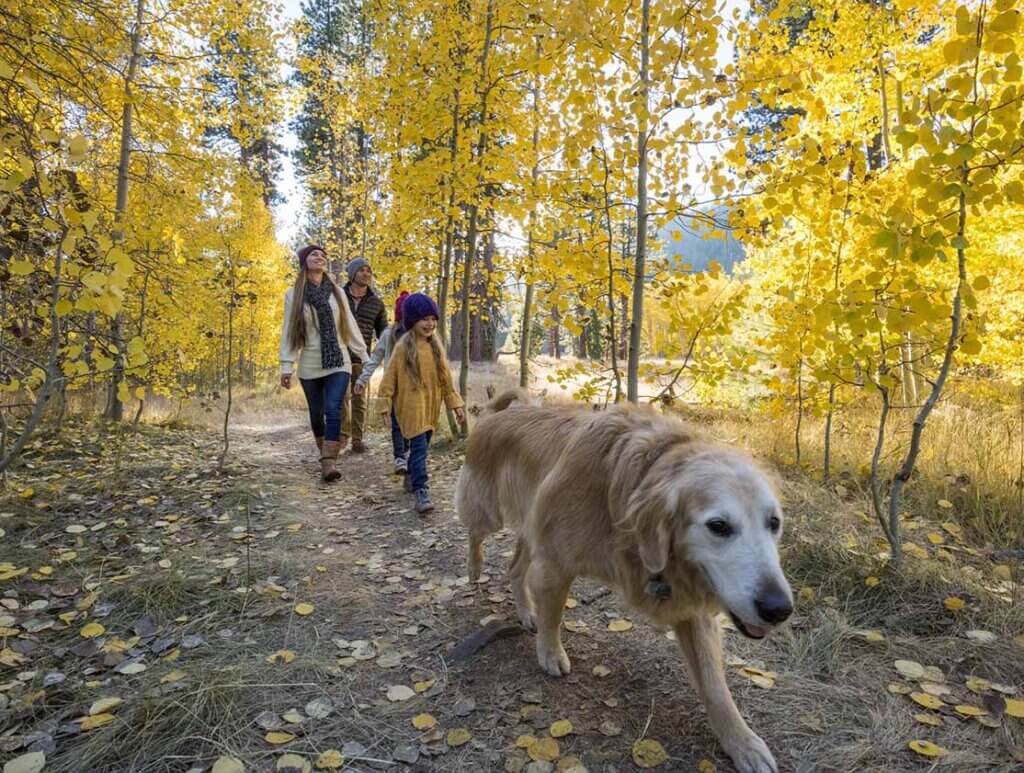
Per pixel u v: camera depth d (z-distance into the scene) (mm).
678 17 3951
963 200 2748
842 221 4523
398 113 7582
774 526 2045
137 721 2205
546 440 2883
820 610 2971
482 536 3453
